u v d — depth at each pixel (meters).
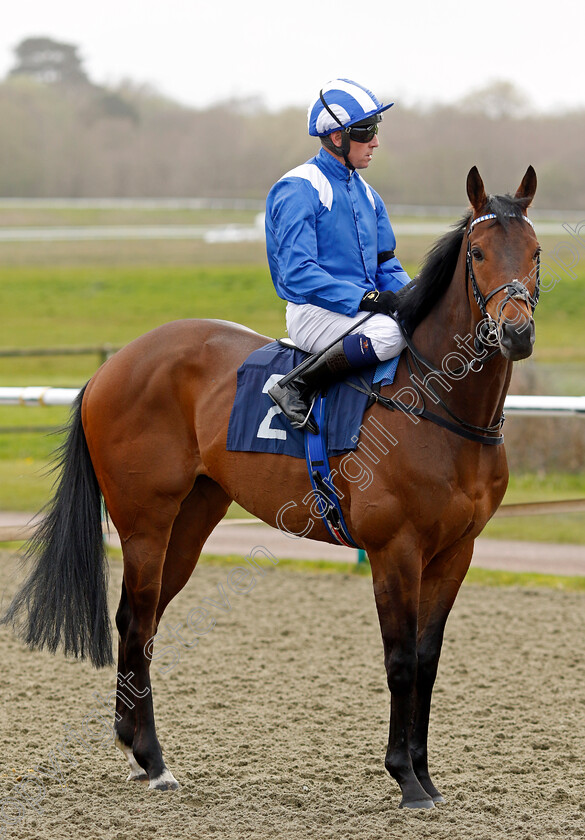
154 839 3.80
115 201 54.50
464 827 3.88
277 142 58.88
